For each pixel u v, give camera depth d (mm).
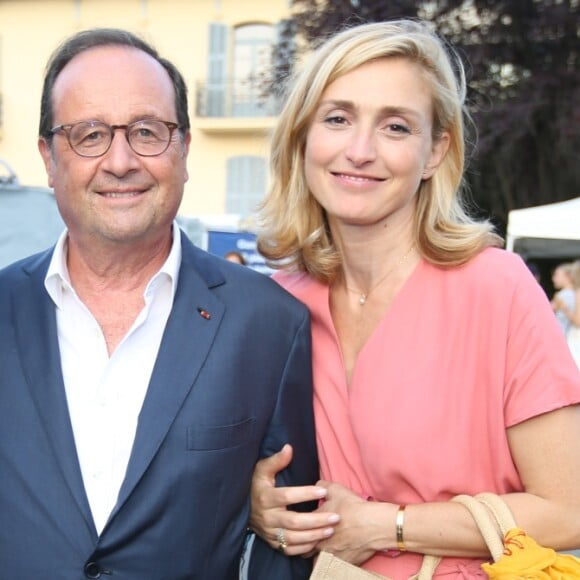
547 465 1748
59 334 1879
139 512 1741
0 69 17500
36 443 1759
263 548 2074
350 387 1996
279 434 1987
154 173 1867
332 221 2104
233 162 17375
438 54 1951
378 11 11352
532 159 12633
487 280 1841
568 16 11227
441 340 1867
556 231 7312
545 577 1627
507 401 1786
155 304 1936
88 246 1896
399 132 1909
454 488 1823
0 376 1823
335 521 1860
